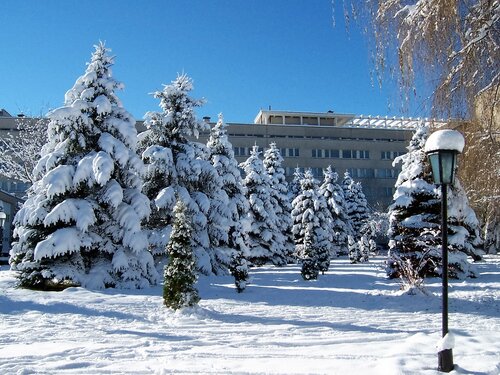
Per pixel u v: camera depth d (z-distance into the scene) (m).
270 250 39.44
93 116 19.92
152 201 24.41
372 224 63.12
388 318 12.14
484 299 15.24
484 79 8.73
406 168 25.41
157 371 6.44
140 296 16.27
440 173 6.90
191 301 12.34
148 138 26.23
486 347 7.97
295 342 8.70
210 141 34.19
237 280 18.05
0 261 42.78
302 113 89.69
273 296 16.64
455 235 22.41
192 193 25.94
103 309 13.16
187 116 25.98
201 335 9.57
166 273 12.54
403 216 24.28
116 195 18.59
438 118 9.38
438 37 8.60
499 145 9.73
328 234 47.41
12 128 67.25
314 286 20.33
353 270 30.73
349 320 11.73
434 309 13.70
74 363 6.93
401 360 6.81
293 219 47.84
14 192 65.44
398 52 9.05
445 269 6.67
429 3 8.42
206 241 25.14
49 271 17.88
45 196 19.05
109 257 19.53
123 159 19.11
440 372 6.20
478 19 8.28
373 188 83.88
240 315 12.41
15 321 11.24
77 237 17.98
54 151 19.33
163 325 10.85
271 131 82.12
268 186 40.94
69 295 16.22
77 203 18.44
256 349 8.01
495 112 9.14
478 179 10.62
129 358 7.36
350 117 90.81
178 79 26.88
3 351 7.88
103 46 20.52
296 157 82.44
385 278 24.08
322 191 59.47
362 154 84.69
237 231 28.05
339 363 6.79
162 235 23.28
